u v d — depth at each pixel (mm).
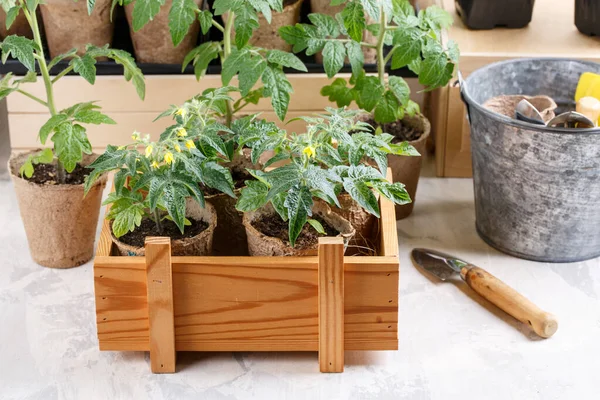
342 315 1942
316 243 1947
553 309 2205
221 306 1957
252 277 1922
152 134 2693
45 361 2045
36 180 2252
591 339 2111
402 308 2207
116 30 2895
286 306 1957
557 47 2645
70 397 1948
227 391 1965
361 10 2229
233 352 2080
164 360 1996
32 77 2188
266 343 2004
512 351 2074
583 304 2225
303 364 2043
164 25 2580
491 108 2461
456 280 2309
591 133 2113
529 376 2002
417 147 2441
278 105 2201
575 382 1986
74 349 2082
